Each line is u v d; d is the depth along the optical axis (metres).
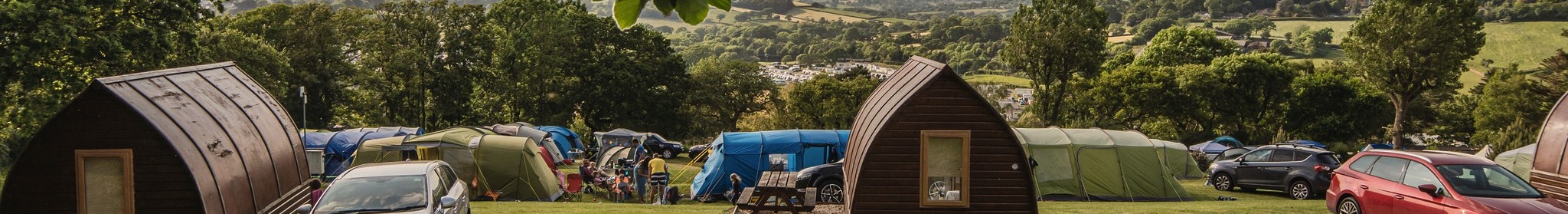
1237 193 23.61
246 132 13.91
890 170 12.92
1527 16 171.00
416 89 55.34
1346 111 62.88
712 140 60.00
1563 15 168.00
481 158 21.95
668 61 58.62
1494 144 30.31
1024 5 50.75
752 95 72.81
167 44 29.84
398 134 32.53
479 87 58.66
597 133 46.09
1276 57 63.16
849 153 15.94
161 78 13.13
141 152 11.92
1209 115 62.19
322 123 51.16
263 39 49.81
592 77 56.56
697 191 22.41
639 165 21.38
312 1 53.34
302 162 16.23
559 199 22.86
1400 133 49.94
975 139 12.88
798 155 22.48
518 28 57.44
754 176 22.36
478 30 56.34
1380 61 49.41
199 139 12.30
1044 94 51.12
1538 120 51.72
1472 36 47.44
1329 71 67.56
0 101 26.88
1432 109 77.69
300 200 15.58
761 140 22.62
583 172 23.89
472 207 18.88
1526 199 12.22
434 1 55.56
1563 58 49.75
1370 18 50.00
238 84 15.56
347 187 11.89
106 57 28.03
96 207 12.01
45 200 11.88
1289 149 22.62
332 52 52.22
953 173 13.02
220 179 12.30
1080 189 21.59
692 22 2.50
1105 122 58.50
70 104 11.79
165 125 11.95
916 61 16.64
